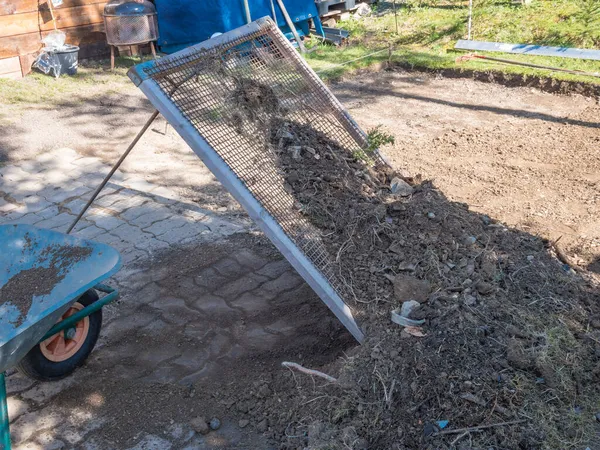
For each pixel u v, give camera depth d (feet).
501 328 13.16
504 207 21.30
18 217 21.65
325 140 17.21
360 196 15.99
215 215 21.62
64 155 26.48
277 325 16.08
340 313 13.28
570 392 12.05
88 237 20.22
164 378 14.35
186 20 38.96
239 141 14.40
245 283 17.84
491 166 24.73
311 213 14.73
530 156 25.53
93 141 27.96
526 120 29.55
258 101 15.76
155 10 38.27
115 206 22.25
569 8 42.14
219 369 14.60
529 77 33.94
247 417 13.14
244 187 13.34
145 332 15.94
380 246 14.96
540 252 16.37
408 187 17.01
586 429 11.50
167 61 14.26
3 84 35.12
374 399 12.12
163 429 12.92
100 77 37.06
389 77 36.91
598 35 37.65
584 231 19.53
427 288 13.88
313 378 13.29
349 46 41.83
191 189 23.58
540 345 12.74
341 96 33.71
